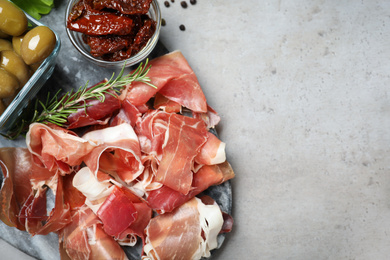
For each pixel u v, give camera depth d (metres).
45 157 0.43
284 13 0.50
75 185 0.43
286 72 0.50
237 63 0.49
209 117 0.46
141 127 0.45
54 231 0.44
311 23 0.50
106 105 0.44
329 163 0.49
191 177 0.43
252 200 0.49
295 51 0.50
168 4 0.49
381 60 0.50
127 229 0.44
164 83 0.44
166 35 0.49
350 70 0.50
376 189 0.49
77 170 0.45
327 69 0.50
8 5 0.39
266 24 0.50
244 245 0.49
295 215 0.49
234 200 0.49
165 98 0.46
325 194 0.49
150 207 0.44
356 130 0.50
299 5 0.50
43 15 0.47
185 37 0.49
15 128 0.45
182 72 0.45
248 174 0.49
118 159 0.44
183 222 0.44
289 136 0.49
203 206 0.44
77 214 0.44
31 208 0.44
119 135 0.44
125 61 0.42
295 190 0.49
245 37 0.50
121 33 0.42
